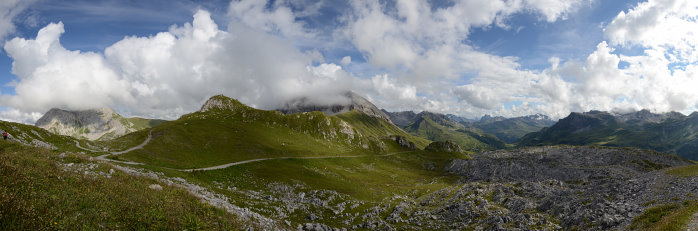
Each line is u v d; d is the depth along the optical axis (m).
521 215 46.09
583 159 155.88
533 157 176.50
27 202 16.67
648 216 30.16
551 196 56.62
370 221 57.16
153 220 20.23
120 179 28.58
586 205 41.72
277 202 62.56
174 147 125.94
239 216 28.67
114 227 18.05
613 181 53.69
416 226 54.25
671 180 43.56
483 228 46.34
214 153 133.88
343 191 91.31
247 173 91.44
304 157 161.88
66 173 24.02
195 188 51.59
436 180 166.62
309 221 53.06
